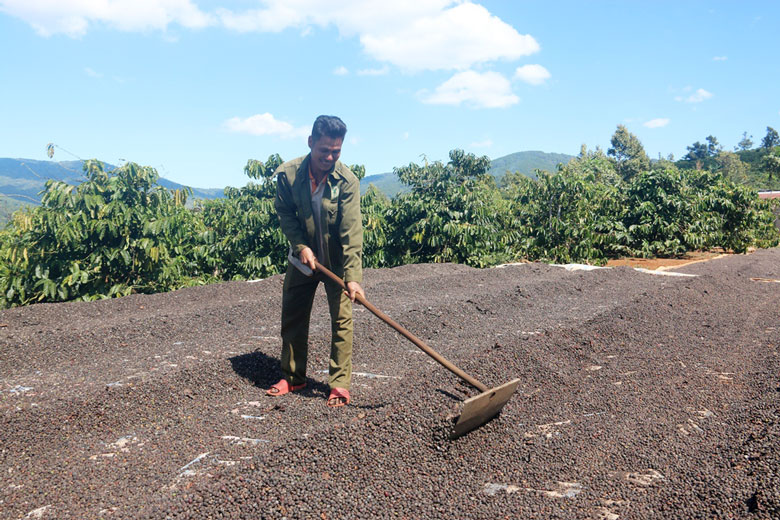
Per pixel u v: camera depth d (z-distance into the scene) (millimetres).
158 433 3053
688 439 3020
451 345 4926
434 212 11547
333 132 3055
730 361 4625
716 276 9266
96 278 7781
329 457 2594
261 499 2260
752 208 18234
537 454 2859
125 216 7711
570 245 13555
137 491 2391
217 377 3828
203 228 10008
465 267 10945
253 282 8203
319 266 3332
